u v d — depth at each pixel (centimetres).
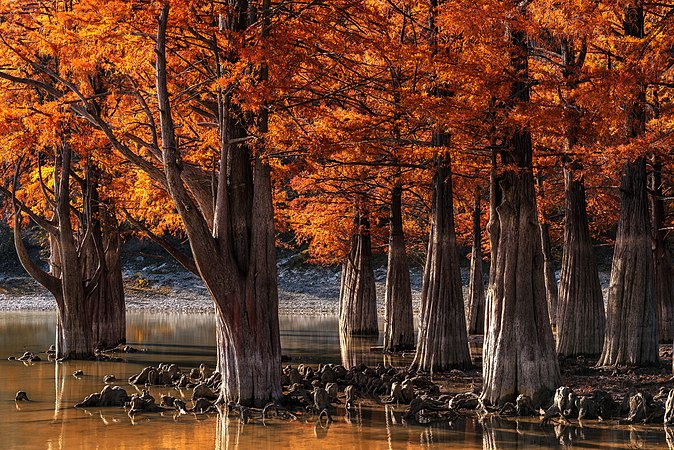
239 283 1692
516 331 1664
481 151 1994
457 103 1688
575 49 1961
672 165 2580
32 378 2214
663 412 1552
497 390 1666
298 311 5391
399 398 1814
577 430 1474
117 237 3108
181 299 6022
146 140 2198
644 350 2092
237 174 1723
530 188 1695
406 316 2933
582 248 2478
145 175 2392
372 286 3641
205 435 1447
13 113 1789
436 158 2198
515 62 1703
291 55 1622
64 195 2700
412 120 1908
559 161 2248
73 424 1556
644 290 2105
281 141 1728
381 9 2059
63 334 2683
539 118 1600
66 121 1920
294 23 1627
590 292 2461
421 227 4181
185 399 1853
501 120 1669
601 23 1583
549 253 3497
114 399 1773
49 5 1975
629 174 2138
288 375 1984
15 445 1362
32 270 2639
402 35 2073
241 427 1520
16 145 1859
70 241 2681
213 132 2031
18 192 2994
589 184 2925
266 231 1714
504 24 1563
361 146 1920
